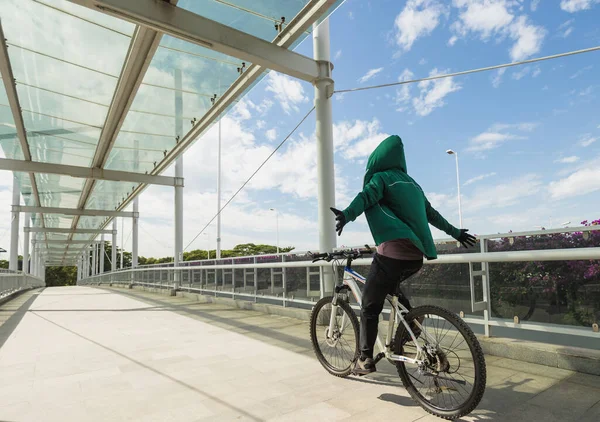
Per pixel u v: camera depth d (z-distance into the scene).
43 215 27.89
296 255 6.65
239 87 8.75
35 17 6.66
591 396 2.58
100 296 13.45
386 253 2.62
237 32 6.16
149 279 16.52
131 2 5.48
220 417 2.49
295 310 6.33
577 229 3.47
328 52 6.68
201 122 10.88
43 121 11.05
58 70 8.35
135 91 8.90
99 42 7.35
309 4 5.95
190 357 4.00
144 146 13.12
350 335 3.21
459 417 2.28
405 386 2.63
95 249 59.84
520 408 2.44
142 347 4.52
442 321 2.41
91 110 10.31
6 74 8.09
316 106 6.53
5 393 3.01
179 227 15.58
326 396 2.80
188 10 6.31
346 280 3.17
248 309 7.73
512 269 3.71
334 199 6.22
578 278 3.30
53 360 4.00
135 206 26.41
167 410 2.62
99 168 15.09
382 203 2.69
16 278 15.08
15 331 5.82
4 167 13.90
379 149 2.86
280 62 6.31
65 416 2.56
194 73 8.48
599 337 3.14
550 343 3.41
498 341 3.57
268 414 2.51
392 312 2.75
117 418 2.51
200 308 8.44
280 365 3.63
